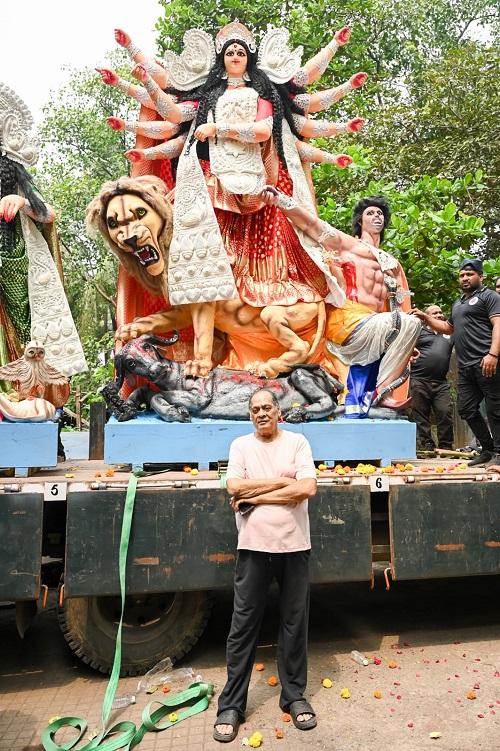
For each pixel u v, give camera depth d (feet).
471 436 24.66
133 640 10.74
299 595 8.92
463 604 14.98
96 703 9.84
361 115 37.22
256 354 13.99
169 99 13.39
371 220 14.88
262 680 10.37
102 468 12.68
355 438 12.25
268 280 13.82
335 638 12.64
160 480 10.34
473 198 32.63
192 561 10.14
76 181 48.37
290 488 8.71
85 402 36.86
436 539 11.23
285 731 8.68
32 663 11.55
